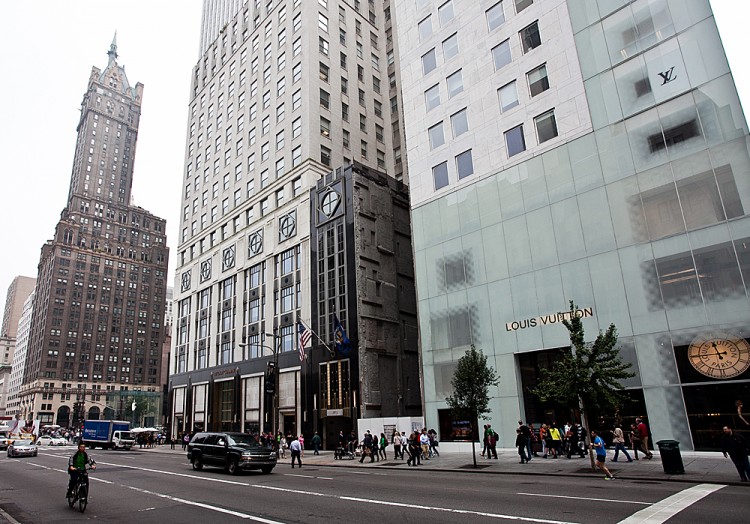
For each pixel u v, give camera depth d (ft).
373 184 145.69
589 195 83.87
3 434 191.31
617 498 38.22
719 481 45.42
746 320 65.00
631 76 82.28
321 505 39.91
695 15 76.48
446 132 110.73
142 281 522.47
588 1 90.17
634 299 75.66
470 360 73.31
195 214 221.87
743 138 68.90
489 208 98.58
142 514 38.34
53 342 451.53
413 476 61.52
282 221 163.12
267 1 200.95
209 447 74.59
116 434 160.25
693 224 71.72
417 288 108.99
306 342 118.01
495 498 40.32
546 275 86.99
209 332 191.11
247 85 202.49
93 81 557.74
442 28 117.08
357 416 120.06
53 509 41.98
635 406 73.00
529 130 94.94
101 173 533.96
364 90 190.70
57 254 469.98
